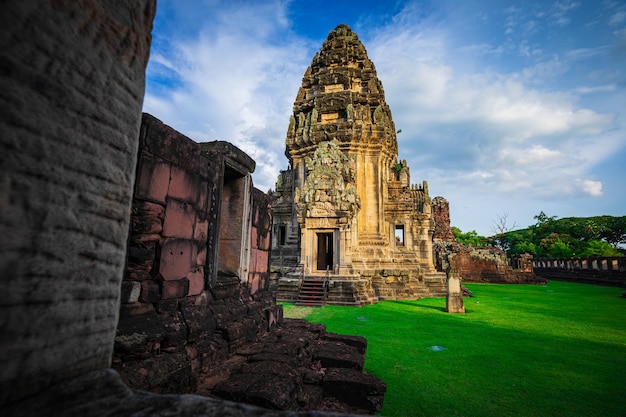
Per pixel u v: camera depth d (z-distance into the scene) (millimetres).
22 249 1790
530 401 6594
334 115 27812
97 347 2285
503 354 9742
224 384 4777
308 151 27219
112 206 2438
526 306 20141
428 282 25109
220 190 6426
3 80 1686
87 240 2217
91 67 2244
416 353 9703
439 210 48656
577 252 57062
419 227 28141
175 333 4566
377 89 29219
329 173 22531
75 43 2119
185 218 5297
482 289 31547
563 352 10047
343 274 20797
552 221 72125
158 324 4441
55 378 1980
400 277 23719
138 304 4297
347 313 16562
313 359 7270
